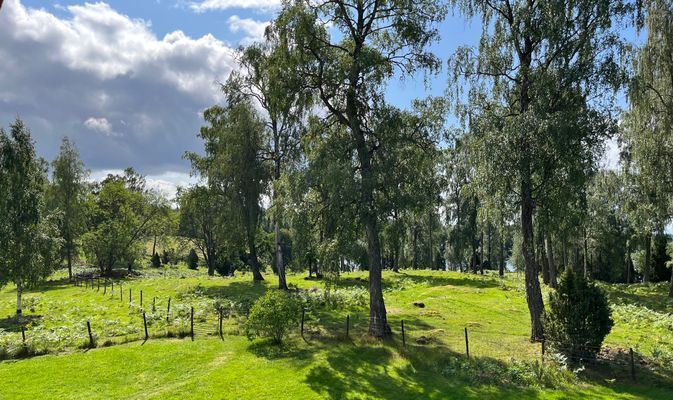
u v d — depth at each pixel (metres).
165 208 70.19
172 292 38.91
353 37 22.06
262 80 37.12
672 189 29.55
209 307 29.25
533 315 20.58
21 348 19.12
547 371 15.83
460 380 15.82
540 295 20.70
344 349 19.25
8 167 31.44
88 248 60.06
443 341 20.88
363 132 22.12
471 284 43.91
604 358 17.05
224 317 26.62
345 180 19.59
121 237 61.03
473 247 61.03
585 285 17.05
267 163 42.91
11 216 30.86
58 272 66.75
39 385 15.65
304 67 22.06
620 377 15.59
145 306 31.91
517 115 19.16
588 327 16.50
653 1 28.12
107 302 35.16
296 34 21.11
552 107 19.30
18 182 31.78
